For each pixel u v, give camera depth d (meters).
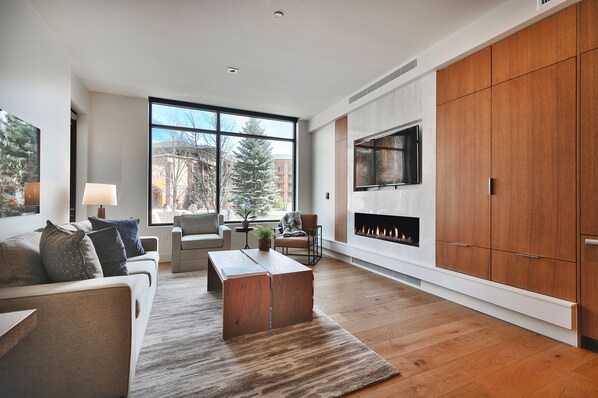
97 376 1.39
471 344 2.06
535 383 1.62
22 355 1.28
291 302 2.34
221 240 4.15
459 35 2.76
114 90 4.30
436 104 3.12
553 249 2.13
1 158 1.86
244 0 2.33
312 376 1.66
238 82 4.03
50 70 2.70
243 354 1.89
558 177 2.11
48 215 2.62
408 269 3.40
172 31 2.78
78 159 4.16
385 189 3.95
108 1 2.33
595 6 1.91
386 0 2.33
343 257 4.91
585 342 1.99
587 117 1.95
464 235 2.81
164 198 4.92
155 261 2.90
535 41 2.24
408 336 2.17
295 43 3.01
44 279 1.53
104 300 1.40
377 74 3.76
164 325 2.32
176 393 1.50
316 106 5.12
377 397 1.50
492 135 2.56
